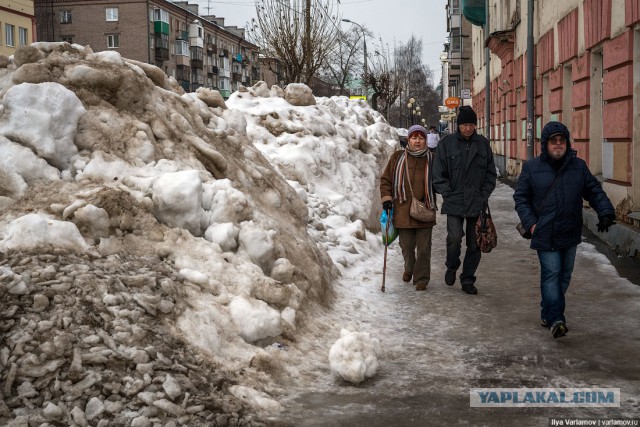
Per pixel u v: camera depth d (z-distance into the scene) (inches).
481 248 278.7
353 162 488.4
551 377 183.8
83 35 2886.3
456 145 288.0
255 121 458.9
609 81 418.9
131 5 2864.2
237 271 204.2
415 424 152.3
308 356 194.5
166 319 169.8
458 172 286.5
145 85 253.8
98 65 241.0
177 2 3417.8
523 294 282.5
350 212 418.6
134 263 183.8
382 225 295.4
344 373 177.2
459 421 154.3
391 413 158.2
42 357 140.8
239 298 191.3
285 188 298.2
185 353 162.9
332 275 289.4
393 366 192.7
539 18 692.1
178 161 237.1
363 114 736.3
